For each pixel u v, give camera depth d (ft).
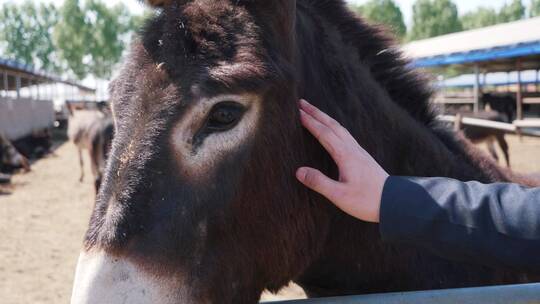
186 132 4.55
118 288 4.20
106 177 4.67
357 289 6.32
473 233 4.16
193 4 4.91
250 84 4.53
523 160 43.88
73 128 43.19
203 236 4.65
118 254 4.26
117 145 4.67
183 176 4.55
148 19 5.33
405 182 4.48
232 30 4.70
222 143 4.64
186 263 4.54
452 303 4.44
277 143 4.92
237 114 4.63
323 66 5.85
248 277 5.04
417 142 6.54
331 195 4.78
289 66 4.95
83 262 4.37
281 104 4.88
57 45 148.77
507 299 4.41
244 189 4.80
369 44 6.95
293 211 5.24
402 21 119.55
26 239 23.47
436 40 73.77
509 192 4.21
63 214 28.53
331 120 5.08
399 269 6.16
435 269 6.24
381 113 6.21
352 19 6.93
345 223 5.92
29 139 61.87
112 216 4.39
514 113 62.13
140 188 4.42
